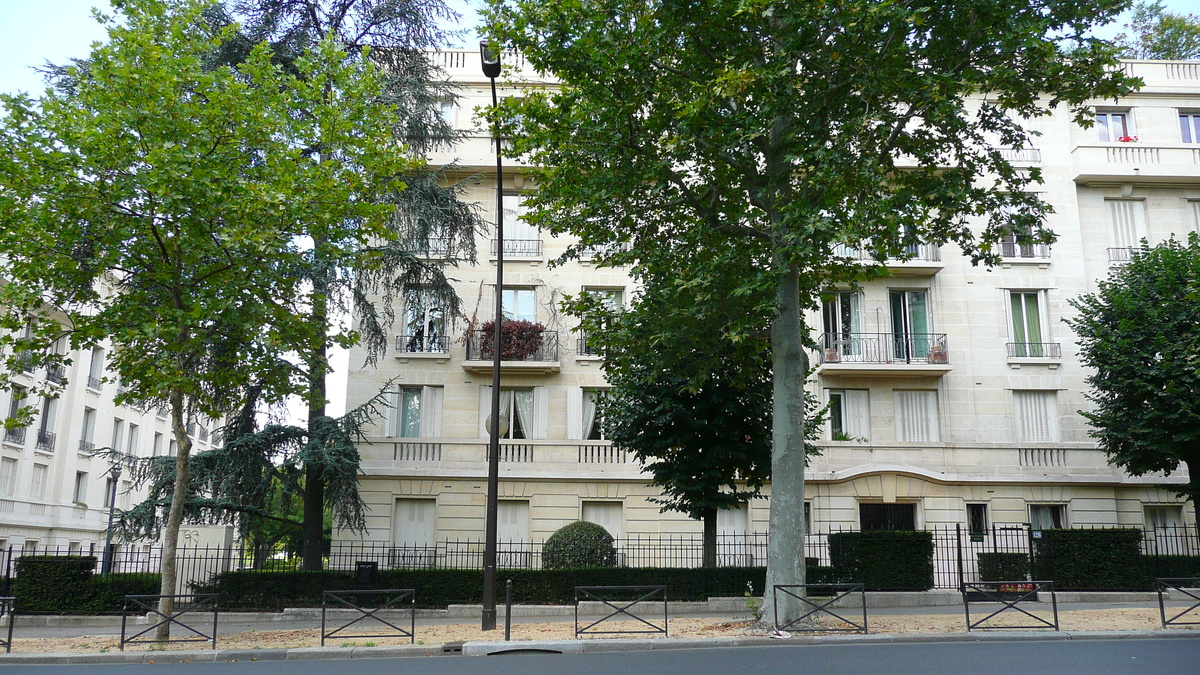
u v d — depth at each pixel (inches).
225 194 557.3
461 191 952.9
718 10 547.2
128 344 611.2
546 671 399.9
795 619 534.9
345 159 644.1
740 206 642.8
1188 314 864.9
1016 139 616.4
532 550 1017.5
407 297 946.1
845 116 563.8
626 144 586.9
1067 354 1079.0
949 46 573.6
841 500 1035.9
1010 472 1045.2
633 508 1037.8
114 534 806.5
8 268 580.7
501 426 1050.1
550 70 600.1
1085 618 601.3
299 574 784.9
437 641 536.7
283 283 619.5
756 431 795.4
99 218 554.6
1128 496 1040.8
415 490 1030.4
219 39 622.2
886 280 1109.7
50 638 596.7
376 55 903.1
